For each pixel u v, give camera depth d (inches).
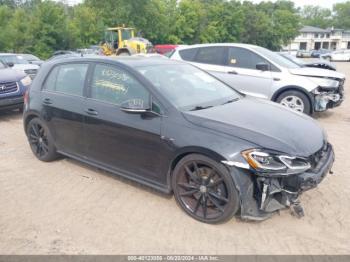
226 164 126.6
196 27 2220.7
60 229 137.7
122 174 165.9
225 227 137.8
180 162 141.2
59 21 1448.1
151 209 151.6
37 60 776.3
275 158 124.0
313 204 154.1
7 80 305.3
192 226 138.8
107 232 135.5
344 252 122.8
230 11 2433.6
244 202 128.1
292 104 294.8
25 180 182.4
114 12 1862.7
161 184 151.5
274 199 131.8
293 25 3083.2
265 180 124.8
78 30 1609.3
